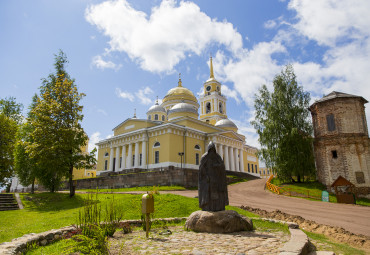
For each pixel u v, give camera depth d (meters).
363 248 9.77
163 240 9.41
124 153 56.28
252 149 73.88
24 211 22.20
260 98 40.88
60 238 9.60
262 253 7.34
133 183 40.94
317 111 35.94
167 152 47.78
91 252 7.23
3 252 6.80
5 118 36.16
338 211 19.42
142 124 55.56
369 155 31.72
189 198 19.92
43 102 28.81
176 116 61.38
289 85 39.19
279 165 35.41
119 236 10.30
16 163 34.81
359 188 30.59
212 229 10.66
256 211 17.73
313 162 34.78
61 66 35.81
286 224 12.06
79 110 29.48
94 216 10.30
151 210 10.38
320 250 8.83
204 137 56.28
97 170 62.41
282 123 37.31
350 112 33.50
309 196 29.28
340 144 32.62
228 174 52.62
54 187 34.53
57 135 27.56
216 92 74.81
